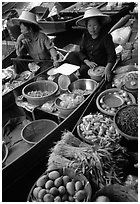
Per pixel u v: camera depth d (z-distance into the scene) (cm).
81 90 283
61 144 190
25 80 328
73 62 333
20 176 192
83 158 176
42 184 166
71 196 160
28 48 349
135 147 199
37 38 333
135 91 249
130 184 166
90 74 296
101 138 196
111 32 409
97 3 541
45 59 350
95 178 170
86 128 209
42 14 525
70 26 450
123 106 219
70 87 287
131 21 452
